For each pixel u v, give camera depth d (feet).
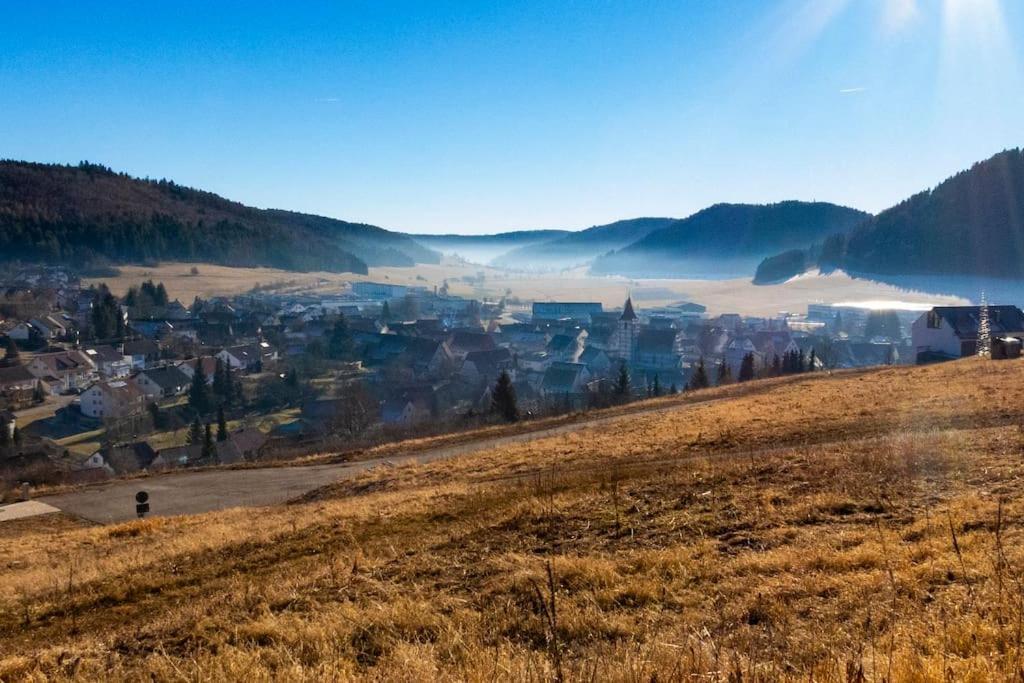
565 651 22.94
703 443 73.67
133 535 69.62
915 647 18.57
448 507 54.65
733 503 41.01
